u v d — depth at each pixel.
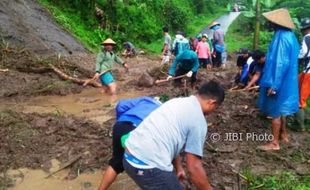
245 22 34.22
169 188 3.39
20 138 6.16
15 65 10.90
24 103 8.62
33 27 14.09
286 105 5.66
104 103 8.78
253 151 5.85
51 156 5.70
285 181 4.98
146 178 3.41
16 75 10.30
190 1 48.28
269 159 5.62
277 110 5.70
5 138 6.12
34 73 10.89
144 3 28.58
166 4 34.50
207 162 5.47
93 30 20.81
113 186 4.98
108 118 7.50
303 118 6.58
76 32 18.55
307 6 14.96
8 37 12.35
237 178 5.00
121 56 20.70
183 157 5.27
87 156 5.68
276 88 5.55
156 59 20.66
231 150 5.86
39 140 6.12
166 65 13.10
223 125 6.71
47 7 17.83
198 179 3.42
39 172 5.32
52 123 6.78
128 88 10.38
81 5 20.97
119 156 4.32
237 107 7.54
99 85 10.59
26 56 11.49
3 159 5.56
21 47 12.18
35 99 9.04
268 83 5.63
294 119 6.79
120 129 4.20
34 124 6.71
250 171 5.24
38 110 8.02
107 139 6.20
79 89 10.14
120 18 24.33
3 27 12.59
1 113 7.29
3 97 8.94
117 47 22.33
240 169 5.32
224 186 4.85
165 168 3.37
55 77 10.87
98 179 5.17
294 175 5.20
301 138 6.37
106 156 5.67
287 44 5.55
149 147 3.38
